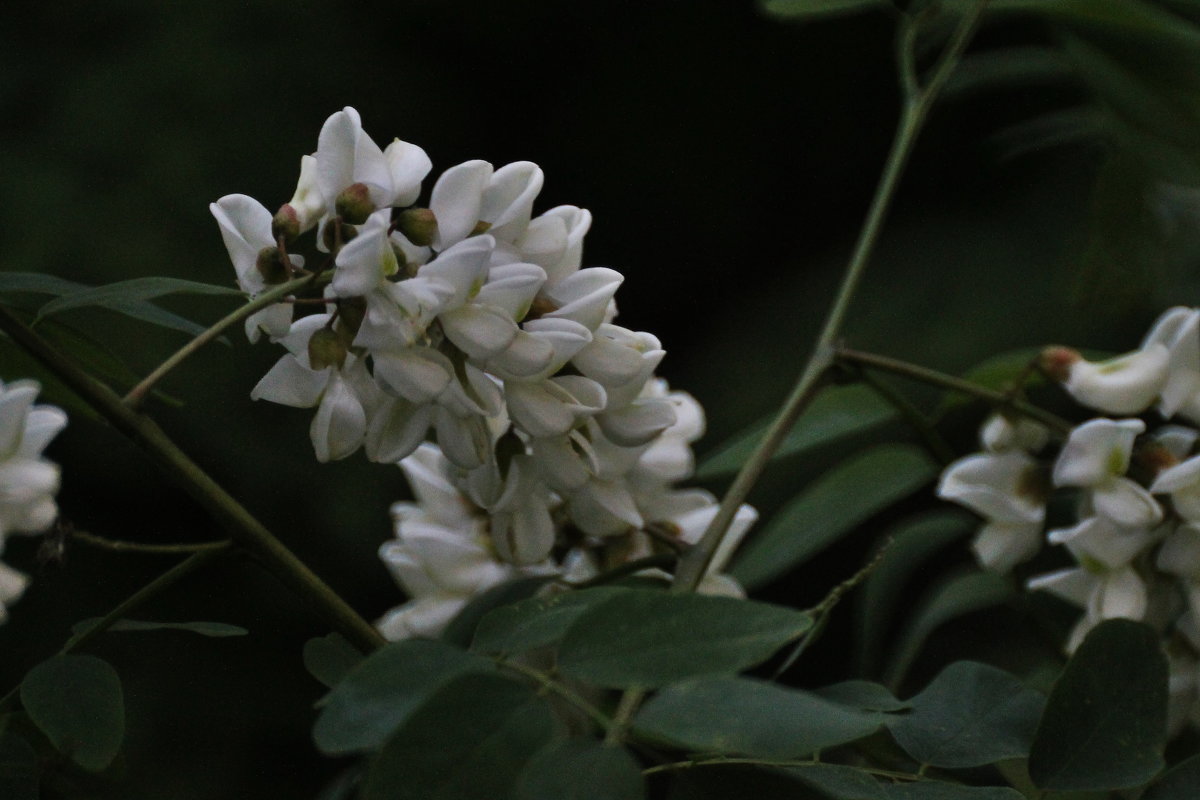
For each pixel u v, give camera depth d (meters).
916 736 1.00
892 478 1.17
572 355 1.00
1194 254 1.46
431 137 2.96
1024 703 1.01
